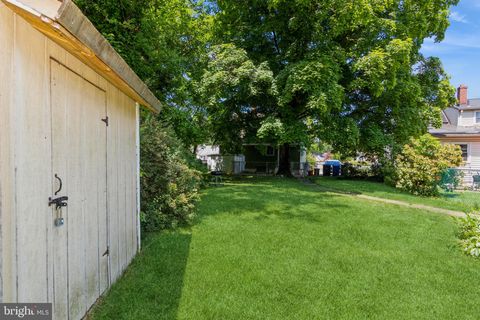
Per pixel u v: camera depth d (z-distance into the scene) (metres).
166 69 9.84
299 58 12.36
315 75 10.72
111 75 2.44
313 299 2.95
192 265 3.65
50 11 1.30
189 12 12.64
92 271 2.54
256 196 8.66
